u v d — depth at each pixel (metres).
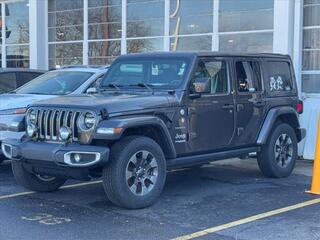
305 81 11.64
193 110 7.49
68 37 16.38
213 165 10.36
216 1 12.86
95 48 15.70
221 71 8.02
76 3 16.11
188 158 7.51
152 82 7.76
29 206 7.07
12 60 18.06
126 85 7.95
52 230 6.02
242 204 7.23
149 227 6.15
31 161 6.92
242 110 8.23
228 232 5.98
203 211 6.86
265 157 8.81
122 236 5.82
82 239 5.72
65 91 9.38
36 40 16.78
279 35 11.55
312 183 7.95
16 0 17.69
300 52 11.53
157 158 6.98
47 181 7.77
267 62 8.89
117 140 6.73
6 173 9.49
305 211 6.88
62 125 6.77
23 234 5.87
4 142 7.37
